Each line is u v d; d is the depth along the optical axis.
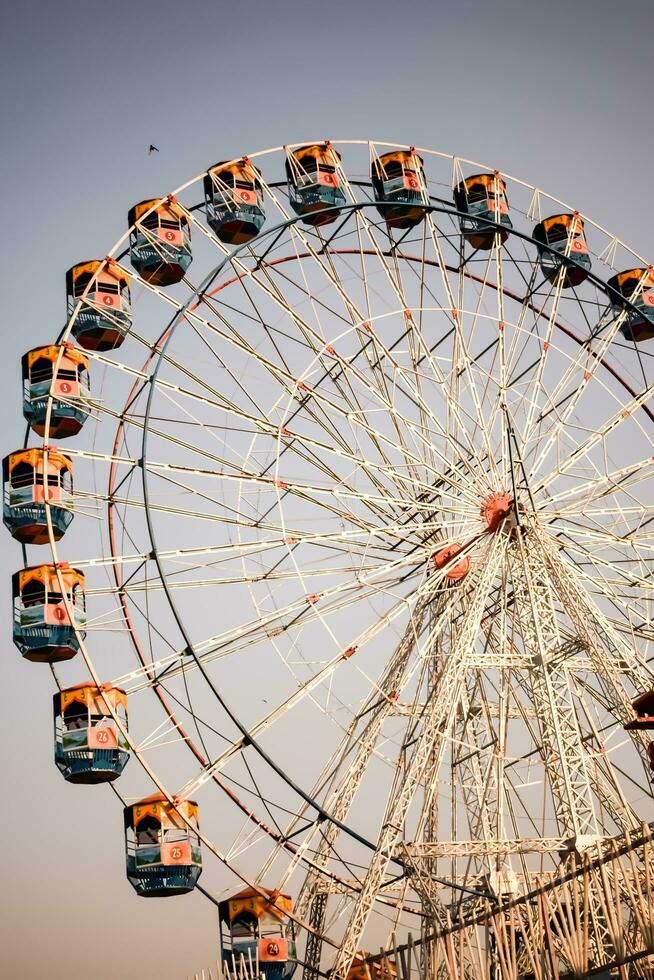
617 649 42.59
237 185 49.00
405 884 39.25
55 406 46.44
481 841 38.56
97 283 46.69
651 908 30.05
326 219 49.62
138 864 41.41
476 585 43.88
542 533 43.44
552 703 40.44
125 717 43.47
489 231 50.38
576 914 31.75
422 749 40.00
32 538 45.81
